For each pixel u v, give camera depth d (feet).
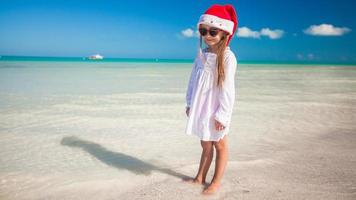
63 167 10.19
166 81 45.39
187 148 12.42
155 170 10.00
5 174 9.52
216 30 7.74
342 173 9.57
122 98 26.30
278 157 11.19
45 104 22.54
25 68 81.41
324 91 33.81
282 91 33.60
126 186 8.70
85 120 17.37
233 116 19.13
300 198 7.85
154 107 21.89
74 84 38.17
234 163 10.46
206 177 9.43
